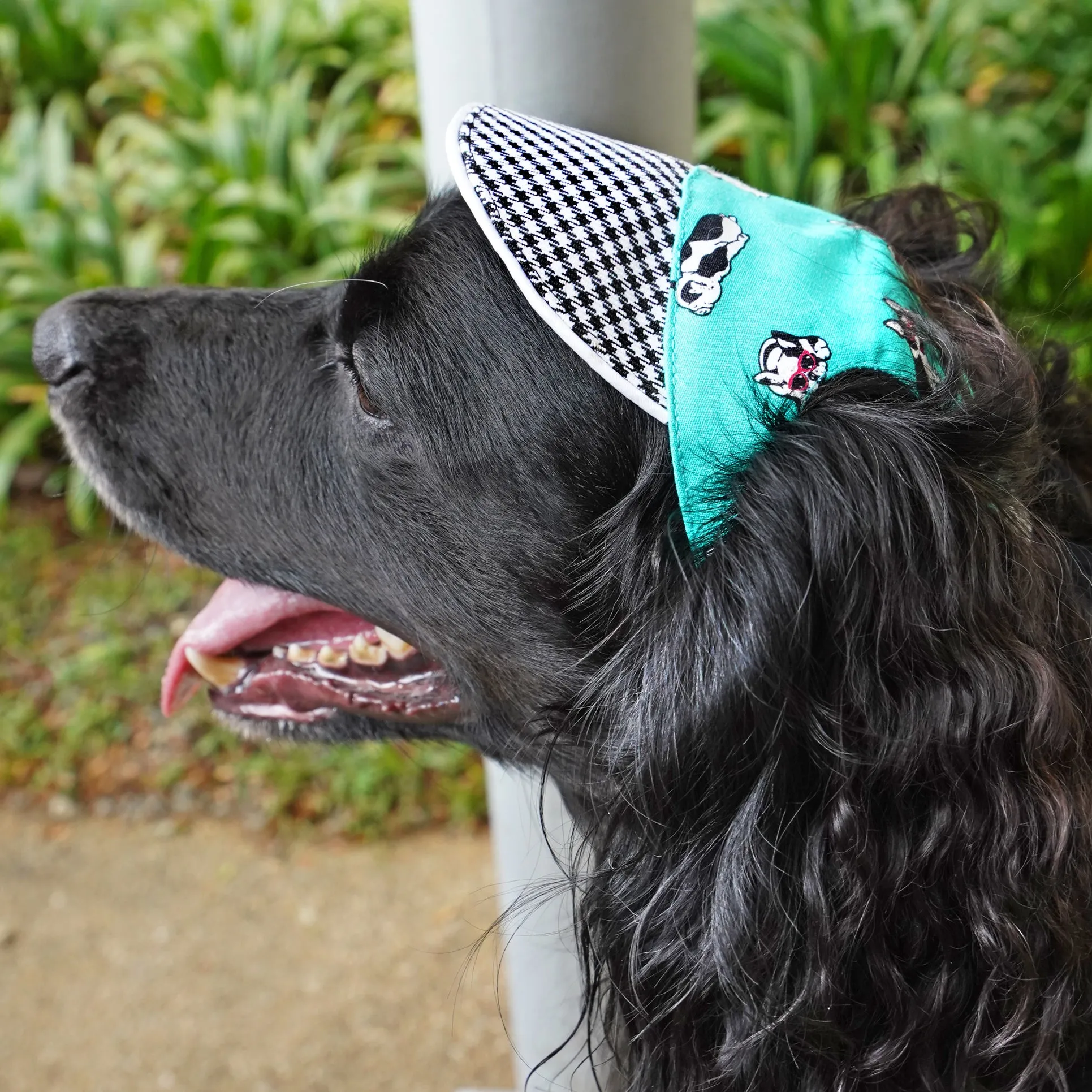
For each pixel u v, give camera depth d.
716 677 0.51
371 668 0.65
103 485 0.64
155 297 0.64
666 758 0.52
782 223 0.54
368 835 1.05
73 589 1.27
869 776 0.51
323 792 1.08
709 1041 0.53
